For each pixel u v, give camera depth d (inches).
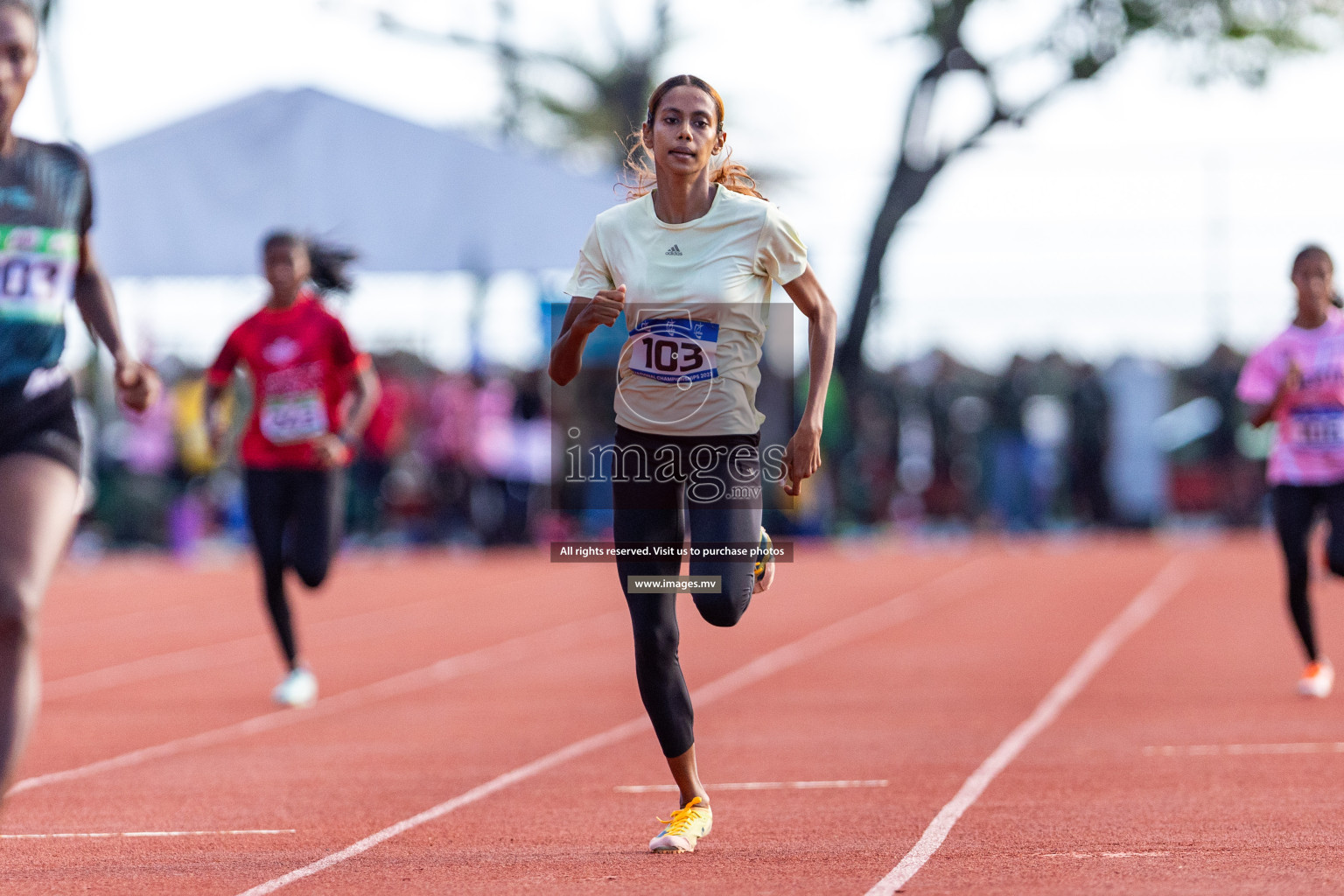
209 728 824.3
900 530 2381.9
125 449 2058.3
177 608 1494.8
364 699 933.2
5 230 395.9
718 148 515.8
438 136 1742.1
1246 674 977.5
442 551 2176.4
